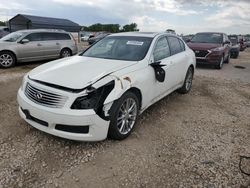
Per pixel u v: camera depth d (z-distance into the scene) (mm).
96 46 5020
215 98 6285
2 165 3037
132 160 3256
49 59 11461
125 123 3738
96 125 3219
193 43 11766
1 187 2691
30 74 3773
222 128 4402
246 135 4160
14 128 3973
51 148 3430
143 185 2816
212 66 11961
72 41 12195
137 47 4562
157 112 4992
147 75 4094
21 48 10062
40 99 3289
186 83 6266
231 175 3057
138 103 3973
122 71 3691
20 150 3361
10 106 4965
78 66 3859
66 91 3152
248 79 9086
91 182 2822
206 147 3686
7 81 7227
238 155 3508
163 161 3273
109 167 3092
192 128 4336
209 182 2918
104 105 3256
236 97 6473
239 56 19625
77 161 3180
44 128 3326
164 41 5113
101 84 3279
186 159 3346
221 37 12234
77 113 3086
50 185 2752
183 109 5277
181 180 2930
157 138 3881
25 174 2908
